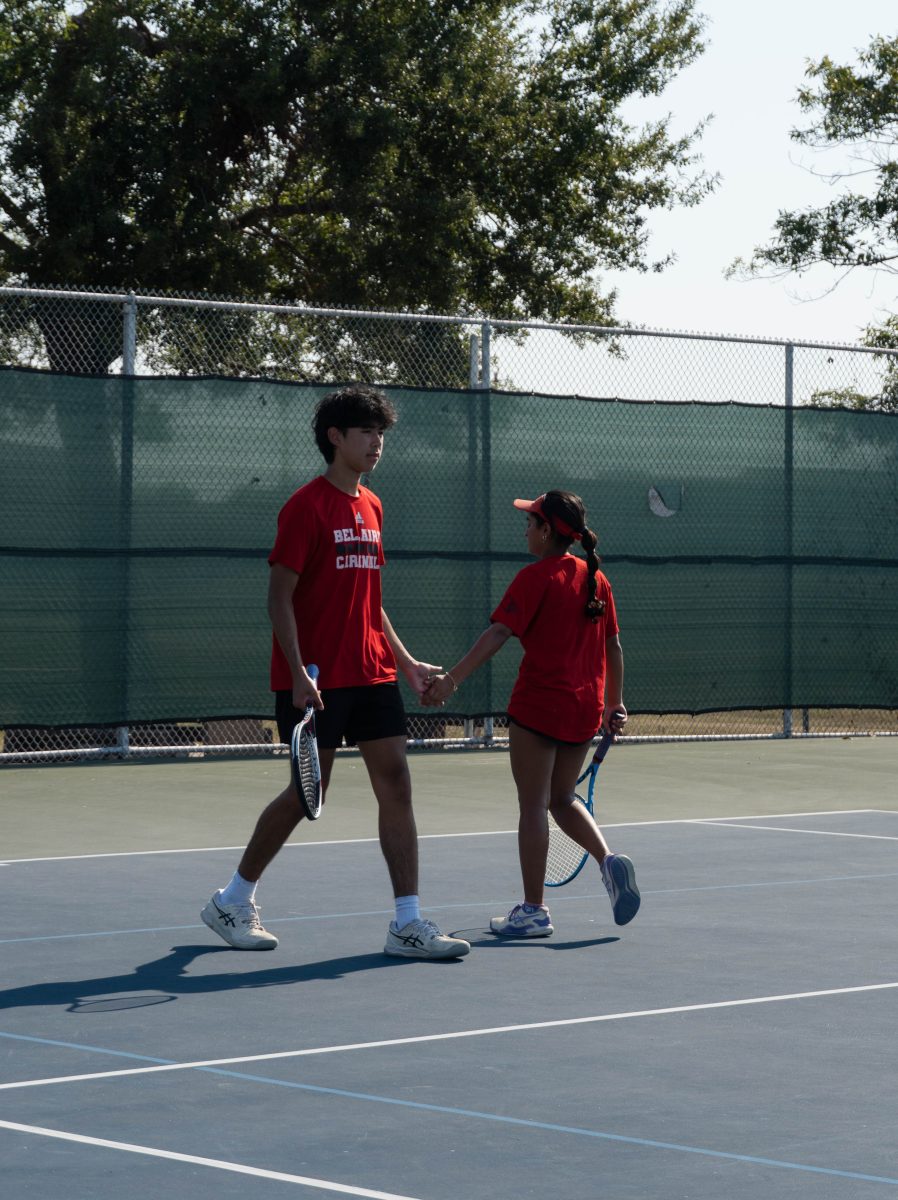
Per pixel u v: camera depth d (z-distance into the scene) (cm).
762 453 2727
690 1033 940
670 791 2206
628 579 2620
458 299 4166
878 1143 735
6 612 2223
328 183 3931
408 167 4128
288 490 2388
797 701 2766
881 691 2831
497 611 1220
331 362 2611
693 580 2673
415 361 2648
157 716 2312
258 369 2586
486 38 4228
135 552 2297
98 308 2538
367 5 3956
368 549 1177
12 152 3728
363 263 4034
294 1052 891
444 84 3994
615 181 4362
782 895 1402
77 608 2264
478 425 2514
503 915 1309
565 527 1237
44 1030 938
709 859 1605
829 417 2783
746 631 2722
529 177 4256
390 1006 1003
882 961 1139
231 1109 783
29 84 3803
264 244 4238
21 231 3847
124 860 1584
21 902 1351
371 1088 822
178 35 3762
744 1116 777
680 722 2970
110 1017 970
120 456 2288
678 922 1281
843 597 2802
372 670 1169
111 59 3716
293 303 4200
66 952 1155
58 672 2255
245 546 2359
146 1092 811
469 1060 877
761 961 1138
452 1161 707
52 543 2248
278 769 2352
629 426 2620
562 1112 782
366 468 1183
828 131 4644
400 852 1152
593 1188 671
